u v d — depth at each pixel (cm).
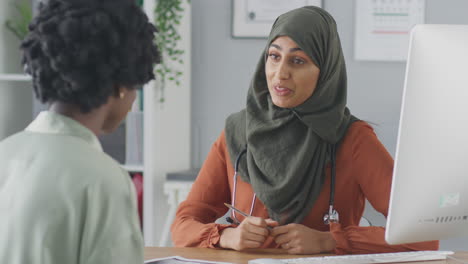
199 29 294
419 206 114
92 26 85
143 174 262
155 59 98
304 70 167
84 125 90
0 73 279
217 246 154
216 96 296
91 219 80
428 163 111
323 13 172
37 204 80
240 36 291
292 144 173
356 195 174
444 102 109
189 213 178
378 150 171
